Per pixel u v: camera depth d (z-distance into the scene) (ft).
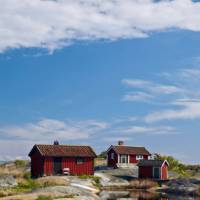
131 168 318.04
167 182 245.24
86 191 182.29
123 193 202.59
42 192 164.76
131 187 231.30
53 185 190.60
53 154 251.39
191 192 208.54
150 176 273.33
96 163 358.02
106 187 225.97
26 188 181.06
